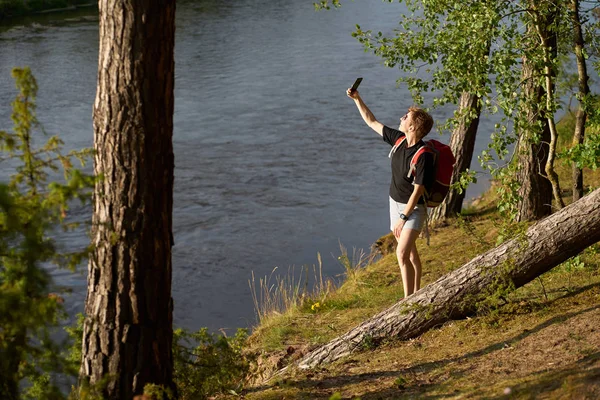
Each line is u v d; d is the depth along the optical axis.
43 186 4.01
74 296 11.53
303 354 6.98
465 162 12.59
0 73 27.00
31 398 4.42
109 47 4.17
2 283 3.75
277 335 7.93
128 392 4.41
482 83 8.26
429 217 12.81
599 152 8.23
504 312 6.26
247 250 13.81
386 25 36.22
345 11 40.44
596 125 8.60
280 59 29.98
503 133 8.49
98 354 4.42
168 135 4.33
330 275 12.41
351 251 13.56
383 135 6.83
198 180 17.66
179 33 35.31
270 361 6.98
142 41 4.14
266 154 19.45
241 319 11.12
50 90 25.12
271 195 16.69
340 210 15.76
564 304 6.18
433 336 6.19
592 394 4.00
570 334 5.28
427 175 6.44
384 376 5.50
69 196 3.72
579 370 4.45
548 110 8.59
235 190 16.97
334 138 20.64
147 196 4.27
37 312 3.64
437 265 10.05
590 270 7.29
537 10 8.14
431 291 6.35
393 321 6.35
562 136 15.16
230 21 38.06
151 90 4.20
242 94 25.06
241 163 18.78
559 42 9.09
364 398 5.10
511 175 8.77
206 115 22.88
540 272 6.16
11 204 3.59
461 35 8.02
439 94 24.16
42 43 32.00
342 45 32.25
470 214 12.98
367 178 17.70
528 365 4.92
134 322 4.38
